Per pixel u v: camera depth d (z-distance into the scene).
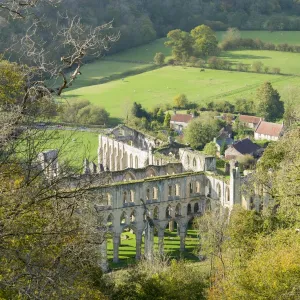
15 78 100.19
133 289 118.50
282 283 97.88
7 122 76.44
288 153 149.12
